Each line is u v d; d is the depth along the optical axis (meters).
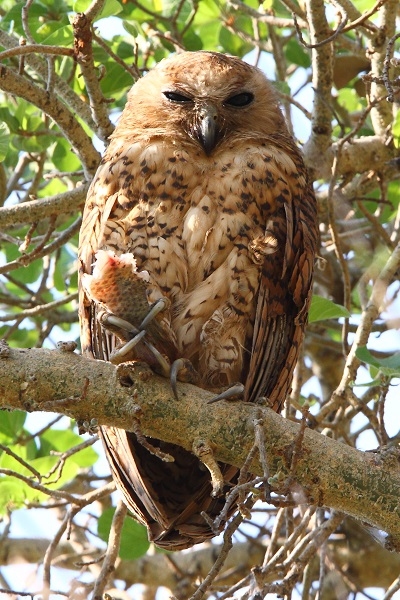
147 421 7.16
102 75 10.44
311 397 13.70
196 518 9.30
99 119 10.79
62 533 10.20
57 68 12.48
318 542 9.60
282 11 14.41
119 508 10.28
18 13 12.12
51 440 12.57
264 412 7.16
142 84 10.79
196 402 7.19
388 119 12.10
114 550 10.13
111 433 9.12
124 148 9.90
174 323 9.26
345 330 11.04
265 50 13.97
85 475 13.48
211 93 10.32
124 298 7.24
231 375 9.30
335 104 13.37
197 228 9.32
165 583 12.80
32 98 10.23
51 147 13.76
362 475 7.04
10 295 14.12
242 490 6.50
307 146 11.88
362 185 12.83
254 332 9.31
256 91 10.69
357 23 10.07
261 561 12.62
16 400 7.05
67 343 7.20
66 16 12.27
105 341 9.30
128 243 9.35
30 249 13.78
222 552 7.11
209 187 9.52
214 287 9.23
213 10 13.88
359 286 11.66
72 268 15.32
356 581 12.48
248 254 9.34
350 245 12.22
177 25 13.72
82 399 7.06
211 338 9.20
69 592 9.66
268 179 9.69
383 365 9.55
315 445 7.09
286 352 9.69
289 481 6.60
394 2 11.23
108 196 9.59
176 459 9.23
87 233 9.60
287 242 9.45
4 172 13.05
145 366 7.21
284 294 9.58
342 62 12.75
